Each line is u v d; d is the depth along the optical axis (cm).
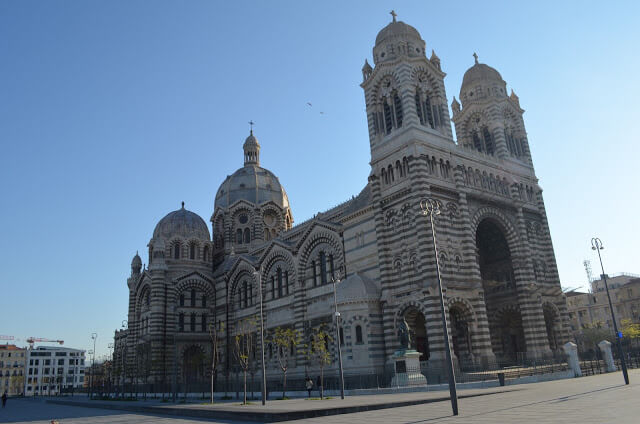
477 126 8800
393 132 7256
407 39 7625
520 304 7394
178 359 10131
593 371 6406
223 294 10538
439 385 5325
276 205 11881
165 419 4038
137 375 9875
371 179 7244
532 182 8550
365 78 7969
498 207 7650
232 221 11594
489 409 3108
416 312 6581
